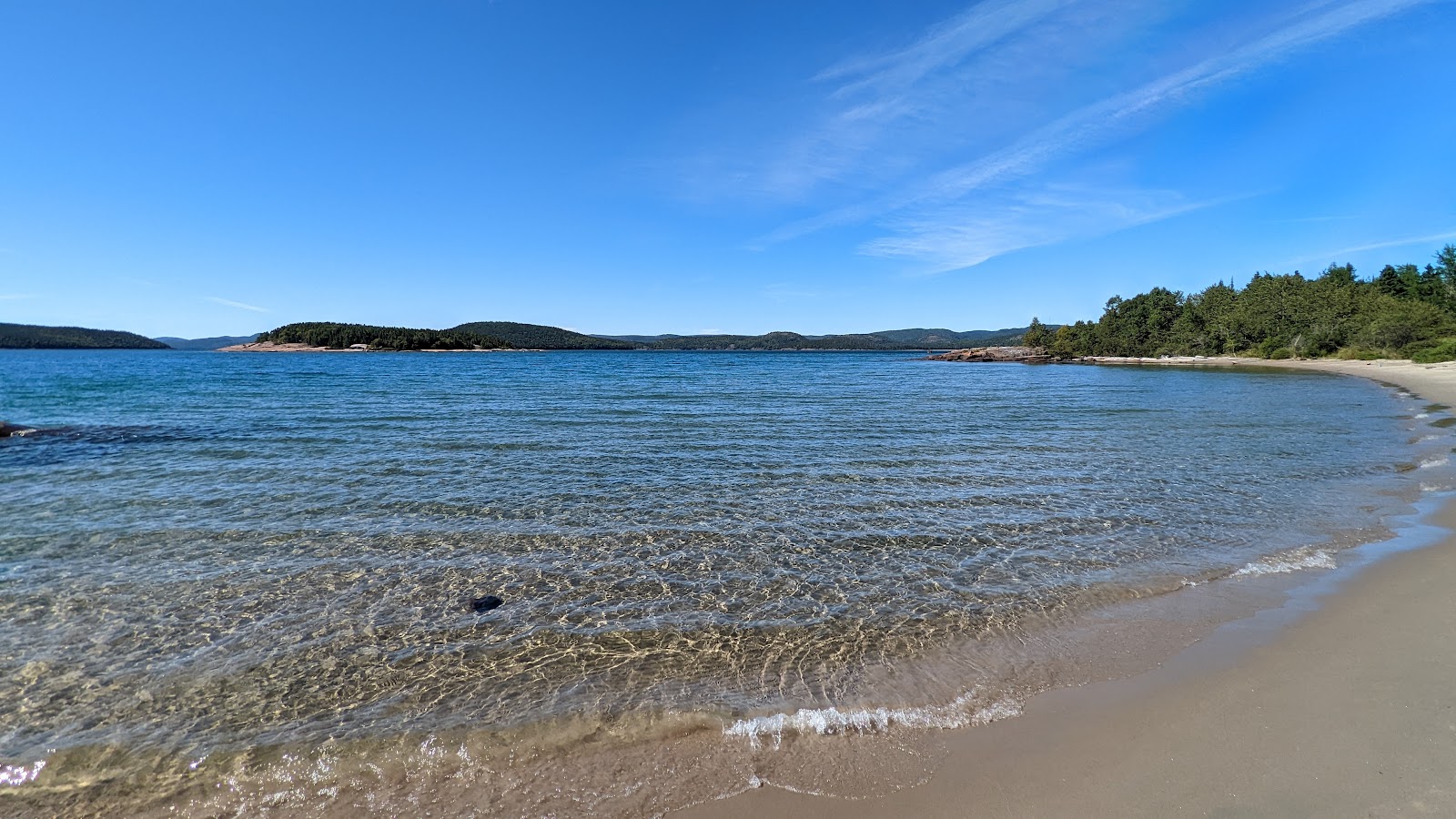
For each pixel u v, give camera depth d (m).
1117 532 9.31
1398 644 5.51
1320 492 11.58
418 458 14.84
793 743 4.42
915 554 8.41
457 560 8.17
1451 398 29.06
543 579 7.57
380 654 5.77
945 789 3.88
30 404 27.95
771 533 9.30
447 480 12.60
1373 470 13.51
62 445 16.45
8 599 6.90
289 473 13.11
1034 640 5.94
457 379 49.38
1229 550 8.45
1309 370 61.34
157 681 5.31
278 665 5.57
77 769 4.24
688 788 3.96
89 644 5.91
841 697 5.00
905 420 22.92
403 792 4.00
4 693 5.11
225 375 54.44
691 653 5.77
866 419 23.16
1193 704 4.71
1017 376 62.09
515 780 4.09
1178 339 107.94
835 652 5.77
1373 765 3.88
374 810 3.84
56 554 8.27
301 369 66.75
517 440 17.45
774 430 19.77
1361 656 5.32
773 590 7.24
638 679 5.32
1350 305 82.19
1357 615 6.18
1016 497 11.43
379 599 6.97
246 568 7.86
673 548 8.66
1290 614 6.30
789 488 12.07
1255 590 7.01
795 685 5.20
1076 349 128.12
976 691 5.05
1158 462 14.63
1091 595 7.00
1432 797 3.56
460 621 6.45
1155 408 27.80
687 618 6.51
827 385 44.88
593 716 4.78
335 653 5.79
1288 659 5.35
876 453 15.71
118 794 4.02
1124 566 7.91
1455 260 85.06
